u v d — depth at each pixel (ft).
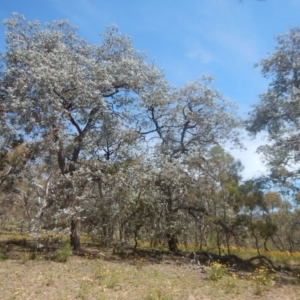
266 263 50.75
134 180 48.93
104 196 48.03
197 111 60.90
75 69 47.50
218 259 51.06
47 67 44.01
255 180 53.36
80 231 55.06
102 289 29.58
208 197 56.39
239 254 62.23
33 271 35.83
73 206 46.88
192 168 56.24
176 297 28.45
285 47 51.98
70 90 46.73
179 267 44.29
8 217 101.55
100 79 48.91
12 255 44.55
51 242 52.31
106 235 52.26
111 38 56.24
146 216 52.60
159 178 51.67
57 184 48.24
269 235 56.24
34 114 45.16
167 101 58.23
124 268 40.34
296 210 78.07
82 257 46.21
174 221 55.36
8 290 28.32
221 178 56.39
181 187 55.83
